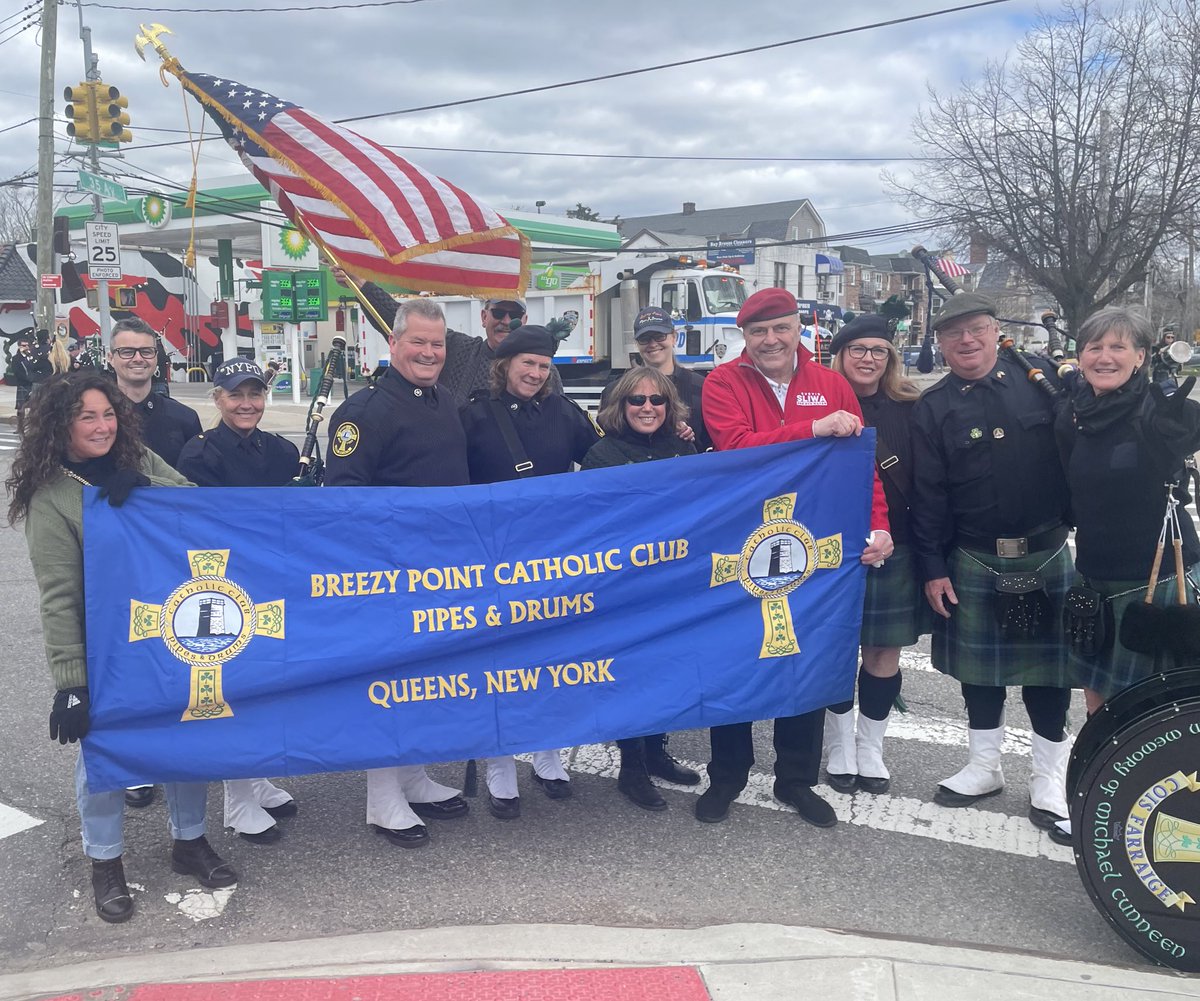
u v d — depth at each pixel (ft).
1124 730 9.51
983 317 12.32
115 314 103.91
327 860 12.40
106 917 10.94
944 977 9.42
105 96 56.44
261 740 11.57
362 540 11.86
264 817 12.92
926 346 20.80
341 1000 9.19
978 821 13.39
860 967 9.57
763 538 12.80
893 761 15.53
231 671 11.37
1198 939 9.58
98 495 10.81
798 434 12.87
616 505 12.51
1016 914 11.10
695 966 9.66
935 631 13.82
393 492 12.06
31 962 10.27
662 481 12.60
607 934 10.28
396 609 11.96
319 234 15.98
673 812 13.76
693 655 12.69
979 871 12.07
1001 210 92.53
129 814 13.78
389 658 11.87
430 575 12.05
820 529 12.94
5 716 17.16
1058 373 12.21
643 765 14.01
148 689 11.09
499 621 12.22
